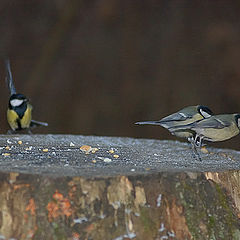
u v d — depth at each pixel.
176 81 15.09
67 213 3.96
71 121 14.34
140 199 4.12
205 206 4.37
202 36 15.55
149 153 5.53
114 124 14.38
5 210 3.96
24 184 3.95
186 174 4.34
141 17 15.91
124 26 15.83
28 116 8.39
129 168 4.39
